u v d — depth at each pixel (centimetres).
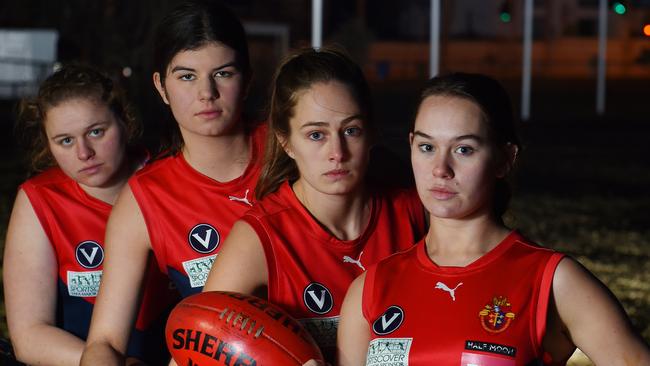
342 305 223
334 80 220
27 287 286
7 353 310
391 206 255
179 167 271
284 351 212
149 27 2000
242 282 230
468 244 209
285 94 225
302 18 3753
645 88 3450
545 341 201
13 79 2042
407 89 3095
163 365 295
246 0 3703
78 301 292
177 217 267
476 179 203
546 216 956
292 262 232
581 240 827
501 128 205
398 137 303
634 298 611
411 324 205
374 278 217
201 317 216
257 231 232
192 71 252
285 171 246
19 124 306
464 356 196
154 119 1656
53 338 277
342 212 240
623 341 191
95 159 277
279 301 232
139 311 269
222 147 267
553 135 1898
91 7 2086
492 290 201
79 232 290
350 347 221
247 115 283
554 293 198
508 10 2680
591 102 2856
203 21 250
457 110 201
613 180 1249
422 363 200
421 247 217
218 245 268
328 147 221
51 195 290
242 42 258
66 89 274
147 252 268
